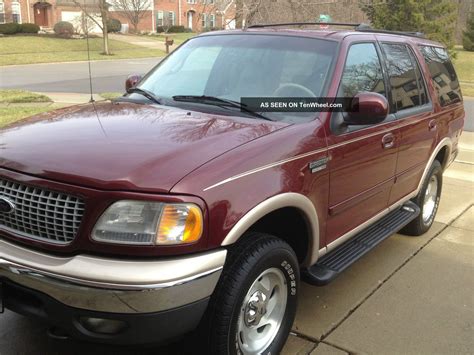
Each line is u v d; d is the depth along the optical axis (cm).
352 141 353
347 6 1681
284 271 306
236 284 266
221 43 414
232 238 259
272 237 294
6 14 4681
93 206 242
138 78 453
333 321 369
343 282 431
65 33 4247
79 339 249
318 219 328
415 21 2492
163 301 237
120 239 240
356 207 379
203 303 253
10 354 315
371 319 375
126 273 235
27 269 247
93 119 325
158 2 5778
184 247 244
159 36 5338
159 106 361
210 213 250
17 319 351
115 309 236
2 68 2702
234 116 336
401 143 429
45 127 312
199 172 254
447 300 410
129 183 242
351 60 381
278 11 1509
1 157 276
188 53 422
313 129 324
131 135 289
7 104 1293
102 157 260
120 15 5369
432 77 518
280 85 361
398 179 442
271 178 283
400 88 446
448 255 501
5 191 268
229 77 378
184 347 279
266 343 307
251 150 281
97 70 2645
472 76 2841
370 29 445
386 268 464
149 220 241
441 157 561
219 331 266
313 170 314
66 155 265
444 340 354
